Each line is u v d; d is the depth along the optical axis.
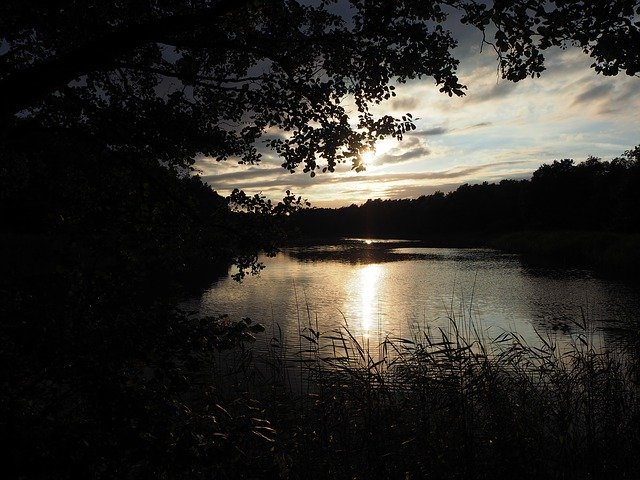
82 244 3.83
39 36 4.69
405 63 4.69
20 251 23.48
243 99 5.40
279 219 5.00
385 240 102.00
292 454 5.18
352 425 5.77
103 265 3.83
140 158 5.11
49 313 3.32
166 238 4.55
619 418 5.84
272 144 5.13
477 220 114.75
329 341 13.18
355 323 17.44
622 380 6.90
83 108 4.79
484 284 28.61
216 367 7.32
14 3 4.07
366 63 4.80
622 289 25.83
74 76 3.78
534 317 18.23
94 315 3.55
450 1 4.37
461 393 6.01
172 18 3.86
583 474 5.21
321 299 23.48
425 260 47.38
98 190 4.68
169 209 4.75
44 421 3.14
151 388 3.49
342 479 5.08
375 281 30.70
